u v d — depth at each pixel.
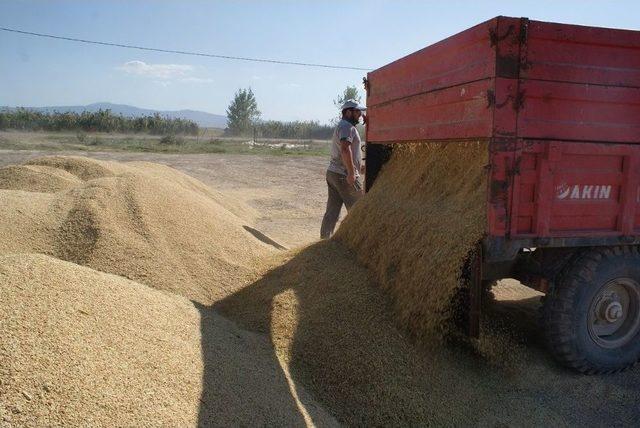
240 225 7.10
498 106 3.56
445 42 4.23
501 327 4.62
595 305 4.10
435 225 4.21
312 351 3.83
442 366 3.84
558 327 3.98
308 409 3.18
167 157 23.02
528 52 3.59
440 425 3.38
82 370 2.44
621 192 4.03
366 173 6.09
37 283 2.94
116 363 2.62
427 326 3.84
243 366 3.31
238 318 4.37
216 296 4.77
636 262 4.13
